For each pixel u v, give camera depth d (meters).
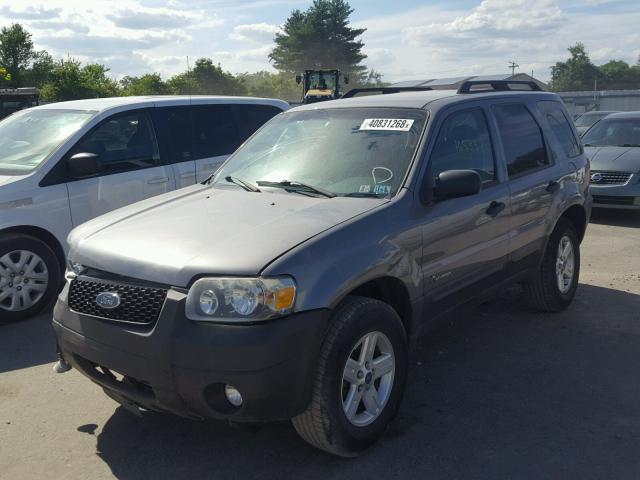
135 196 6.51
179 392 3.12
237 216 3.67
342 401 3.34
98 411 4.11
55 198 5.91
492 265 4.66
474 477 3.33
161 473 3.43
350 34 84.62
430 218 3.95
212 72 82.81
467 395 4.26
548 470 3.39
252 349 2.99
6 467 3.49
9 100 20.14
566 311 5.92
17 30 48.81
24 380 4.57
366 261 3.43
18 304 5.73
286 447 3.64
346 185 4.04
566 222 5.72
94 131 6.31
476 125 4.69
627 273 7.26
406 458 3.51
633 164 10.26
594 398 4.20
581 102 43.94
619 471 3.37
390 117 4.39
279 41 85.69
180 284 3.13
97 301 3.35
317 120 4.69
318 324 3.16
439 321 4.19
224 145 7.44
